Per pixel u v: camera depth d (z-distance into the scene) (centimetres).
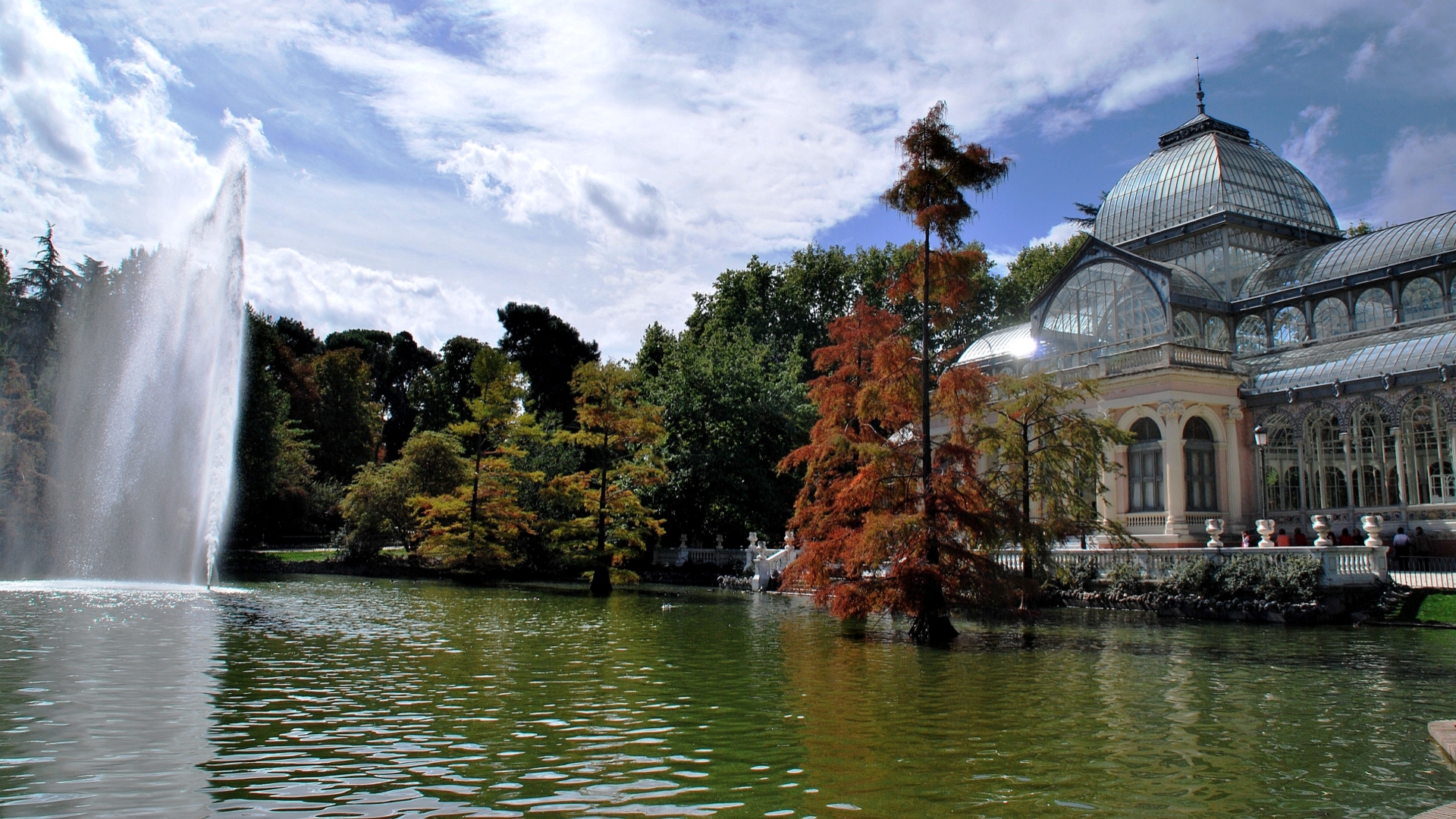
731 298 8425
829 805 962
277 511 6462
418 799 953
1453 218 4297
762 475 5359
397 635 2361
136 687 1520
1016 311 8081
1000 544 2622
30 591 3219
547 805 941
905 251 2839
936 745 1233
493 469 5041
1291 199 5338
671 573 5438
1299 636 2584
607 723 1341
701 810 936
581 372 4591
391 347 10794
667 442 5534
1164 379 4116
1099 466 3612
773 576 4562
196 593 3369
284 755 1122
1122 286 4672
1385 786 1065
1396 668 1986
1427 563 3353
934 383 3020
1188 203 5322
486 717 1359
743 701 1531
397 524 5594
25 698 1404
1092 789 1041
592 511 4534
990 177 2731
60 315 6038
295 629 2412
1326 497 4025
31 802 915
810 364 8062
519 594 4075
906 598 2439
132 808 902
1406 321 4319
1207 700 1597
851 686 1708
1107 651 2258
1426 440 3778
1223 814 961
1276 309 4819
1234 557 3195
